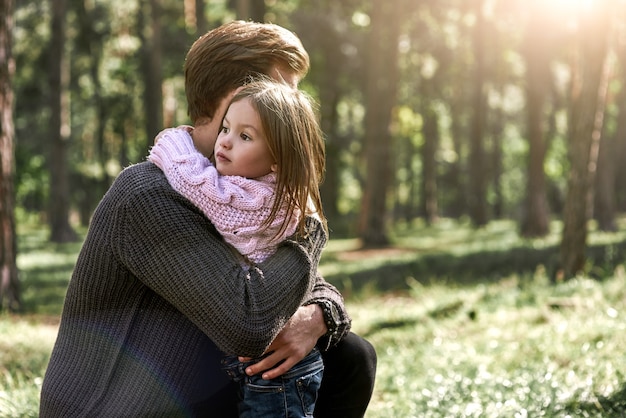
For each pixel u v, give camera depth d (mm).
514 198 62125
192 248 2410
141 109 37781
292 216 2557
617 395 4582
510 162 56906
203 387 2576
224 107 2723
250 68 2719
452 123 46031
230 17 28797
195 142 2781
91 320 2527
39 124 38375
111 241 2455
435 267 15344
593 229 26016
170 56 31297
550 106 38219
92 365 2523
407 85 35156
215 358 2590
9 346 6602
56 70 25750
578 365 5379
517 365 5738
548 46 24172
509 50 34062
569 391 4707
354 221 33688
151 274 2416
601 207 25188
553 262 11781
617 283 9148
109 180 39906
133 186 2469
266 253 2529
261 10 20125
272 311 2404
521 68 35969
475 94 33906
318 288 2770
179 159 2494
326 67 30688
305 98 2596
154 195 2447
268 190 2504
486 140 45625
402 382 5660
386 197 23609
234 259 2439
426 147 42281
